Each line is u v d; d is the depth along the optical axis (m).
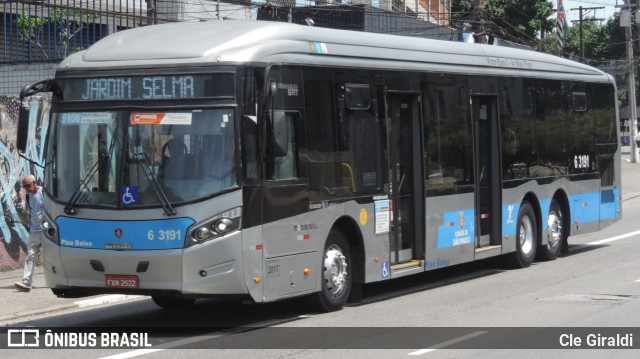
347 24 29.02
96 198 10.40
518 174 15.90
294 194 10.87
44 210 10.84
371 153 12.36
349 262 12.09
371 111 12.39
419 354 9.09
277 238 10.59
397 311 11.80
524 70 16.38
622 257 17.33
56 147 10.81
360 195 12.08
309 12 28.03
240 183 10.09
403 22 31.62
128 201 10.22
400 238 13.02
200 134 10.17
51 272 10.77
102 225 10.31
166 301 12.70
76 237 10.46
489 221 15.25
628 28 51.44
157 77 10.38
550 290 13.37
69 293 10.84
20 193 16.70
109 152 10.43
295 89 11.01
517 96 16.05
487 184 15.26
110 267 10.27
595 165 18.78
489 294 13.16
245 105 10.22
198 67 10.27
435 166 13.63
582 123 18.30
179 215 10.02
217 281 9.98
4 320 12.12
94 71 10.70
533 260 16.61
